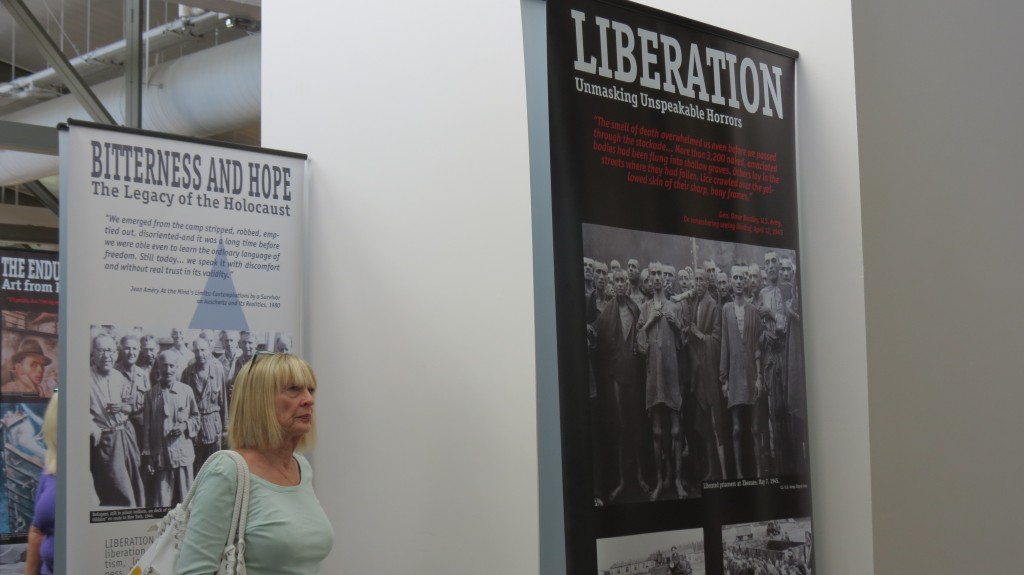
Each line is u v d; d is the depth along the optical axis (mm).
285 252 4812
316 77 5293
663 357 3102
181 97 8898
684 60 3244
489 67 4535
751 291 3395
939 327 3895
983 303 4180
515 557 4223
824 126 3623
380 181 4961
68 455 4156
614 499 2930
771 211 3490
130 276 4344
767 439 3395
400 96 4922
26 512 7059
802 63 3680
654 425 3051
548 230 3025
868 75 3594
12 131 7859
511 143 4398
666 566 3041
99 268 4277
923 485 3734
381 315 4891
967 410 4027
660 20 3176
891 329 3619
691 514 3127
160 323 4402
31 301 7195
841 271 3570
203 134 9156
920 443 3742
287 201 4836
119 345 4293
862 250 3504
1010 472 4285
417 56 4863
